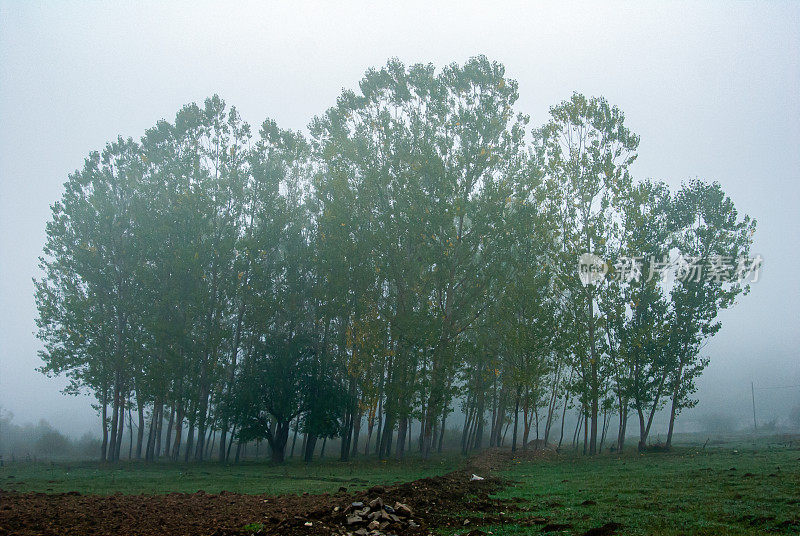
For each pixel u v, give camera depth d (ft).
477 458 113.60
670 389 125.90
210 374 133.90
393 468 107.65
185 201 133.49
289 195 151.33
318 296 132.57
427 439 119.85
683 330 126.11
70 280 136.87
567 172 125.70
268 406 128.88
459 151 125.80
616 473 73.05
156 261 133.80
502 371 137.90
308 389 130.11
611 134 125.29
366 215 129.49
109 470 113.09
